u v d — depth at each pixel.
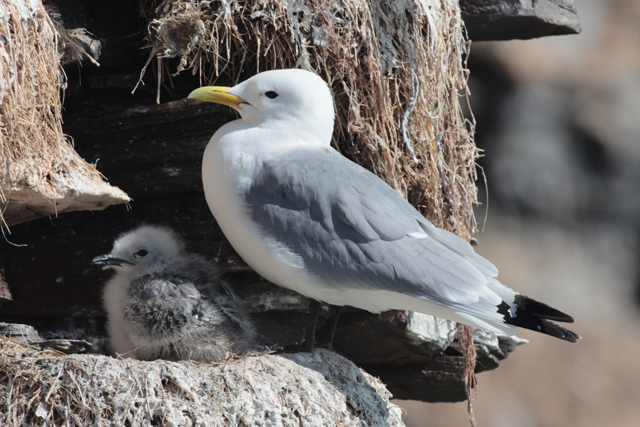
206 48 7.20
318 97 6.90
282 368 6.15
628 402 19.27
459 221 8.42
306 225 6.25
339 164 6.54
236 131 6.75
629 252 20.92
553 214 20.77
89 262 7.61
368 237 6.18
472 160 8.82
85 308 7.59
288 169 6.39
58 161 6.17
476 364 9.83
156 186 7.67
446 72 8.39
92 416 5.32
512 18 9.34
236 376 5.84
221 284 6.98
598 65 21.33
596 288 20.64
